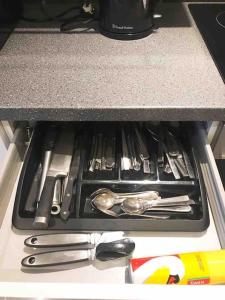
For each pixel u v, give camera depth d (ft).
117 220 1.83
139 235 1.88
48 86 1.88
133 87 1.87
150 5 2.22
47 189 1.87
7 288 1.39
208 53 2.18
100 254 1.70
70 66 2.05
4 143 2.22
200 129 2.24
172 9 2.77
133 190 2.03
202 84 1.89
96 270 1.72
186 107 1.73
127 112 1.75
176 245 1.83
